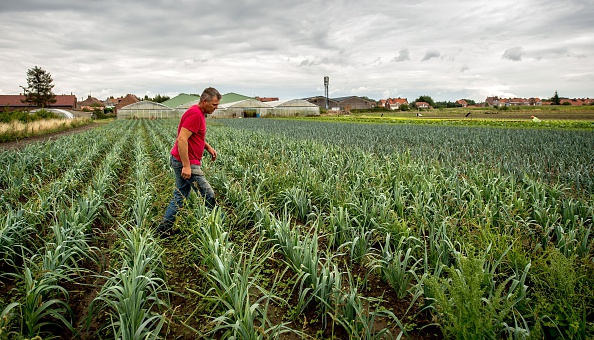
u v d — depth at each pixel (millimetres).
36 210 5289
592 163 10336
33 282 3025
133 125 37469
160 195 6883
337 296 3232
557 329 2895
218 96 5434
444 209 5352
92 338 3195
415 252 4348
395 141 18203
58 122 34469
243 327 2719
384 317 3525
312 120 50625
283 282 4117
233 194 6414
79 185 8398
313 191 6684
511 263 3826
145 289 3582
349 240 4609
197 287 4031
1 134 22703
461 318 2588
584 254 4012
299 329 3344
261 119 56344
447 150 13742
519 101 147625
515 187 6656
